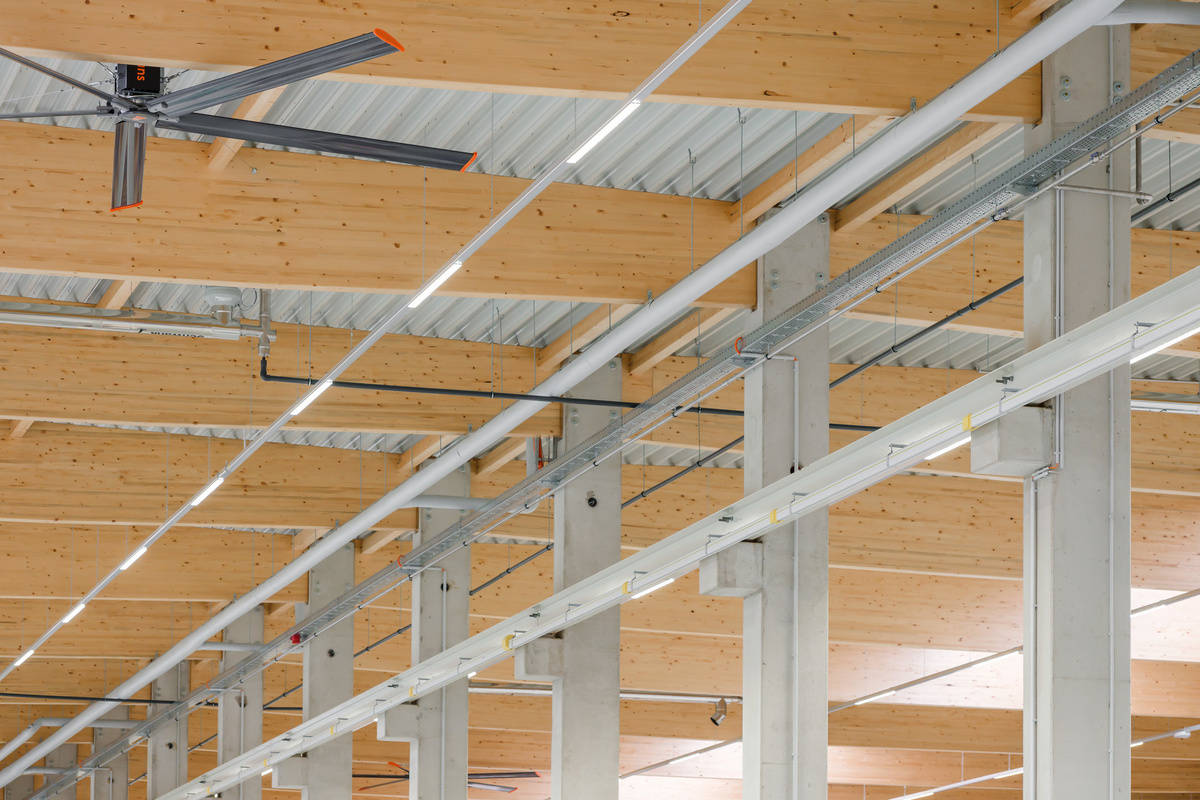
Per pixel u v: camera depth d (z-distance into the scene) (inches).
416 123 463.2
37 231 426.0
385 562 944.3
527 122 463.5
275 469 738.8
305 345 605.3
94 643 1064.2
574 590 637.3
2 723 1390.3
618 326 552.4
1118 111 366.0
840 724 1050.1
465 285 467.2
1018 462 401.7
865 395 653.9
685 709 1118.4
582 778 650.8
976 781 1149.7
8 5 330.6
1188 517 797.9
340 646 950.4
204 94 304.2
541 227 478.3
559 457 627.2
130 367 586.6
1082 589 398.6
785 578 533.6
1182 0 392.8
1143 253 530.0
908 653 1019.9
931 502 765.3
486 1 354.9
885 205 507.2
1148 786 1269.7
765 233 429.1
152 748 1277.1
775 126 471.8
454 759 820.0
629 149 480.7
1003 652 903.7
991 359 659.4
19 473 693.9
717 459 762.2
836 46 377.1
